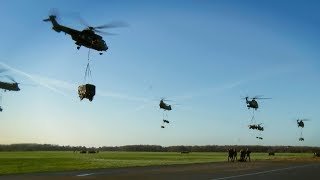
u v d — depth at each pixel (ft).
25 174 111.34
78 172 120.78
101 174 111.65
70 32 118.01
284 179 99.55
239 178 100.83
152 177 100.68
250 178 101.35
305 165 183.93
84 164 189.16
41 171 127.54
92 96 122.01
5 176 103.60
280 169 145.79
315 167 163.32
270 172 126.82
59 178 96.63
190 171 127.65
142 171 126.62
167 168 146.00
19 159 275.39
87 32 118.93
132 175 107.65
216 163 204.23
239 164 189.98
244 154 238.68
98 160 258.37
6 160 250.78
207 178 99.09
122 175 107.65
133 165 176.35
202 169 140.67
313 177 107.14
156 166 164.04
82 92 121.60
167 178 97.86
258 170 137.59
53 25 118.21
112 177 100.32
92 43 119.96
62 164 189.16
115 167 154.51
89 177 100.01
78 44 120.47
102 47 123.65
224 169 141.49
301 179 100.07
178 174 112.78
